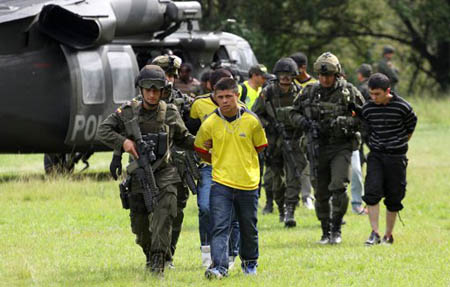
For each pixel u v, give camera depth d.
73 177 44.12
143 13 44.03
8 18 39.47
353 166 34.53
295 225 30.69
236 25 97.06
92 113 41.41
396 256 23.72
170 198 20.34
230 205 20.38
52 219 31.73
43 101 40.75
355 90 26.44
